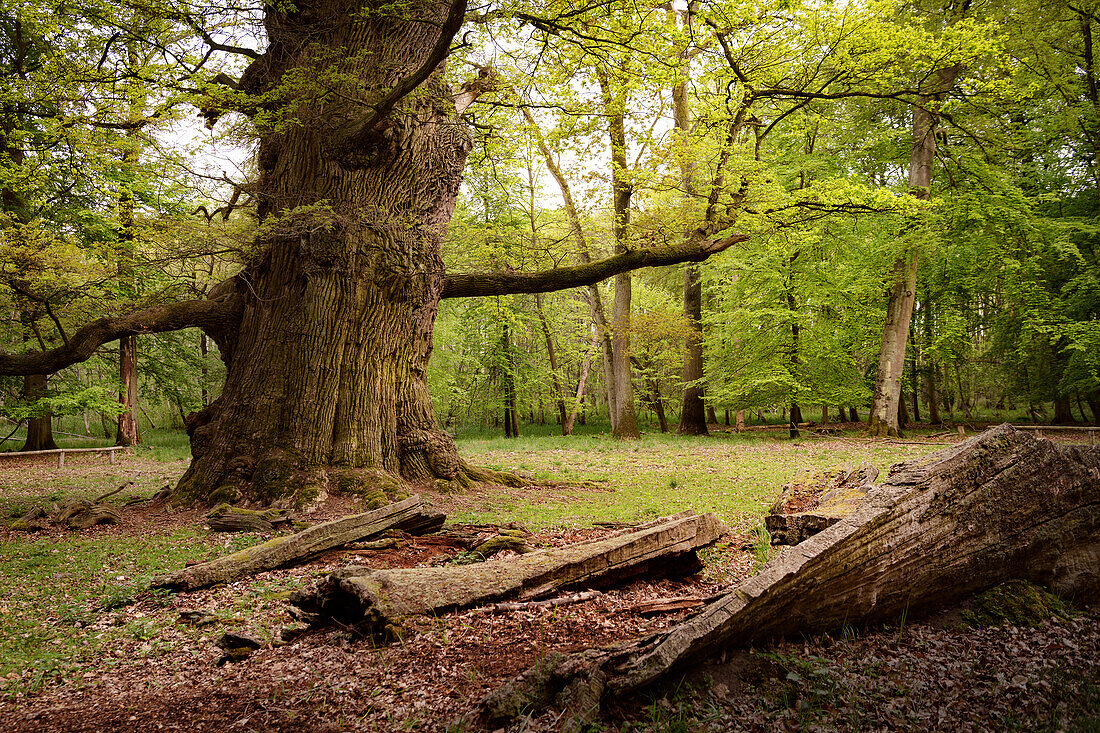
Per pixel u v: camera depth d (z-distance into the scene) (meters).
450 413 38.66
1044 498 5.07
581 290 28.67
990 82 11.99
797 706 3.51
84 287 10.79
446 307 30.48
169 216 10.10
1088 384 22.75
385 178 11.43
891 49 11.48
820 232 22.42
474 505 10.30
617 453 19.95
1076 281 21.86
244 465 10.20
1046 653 4.23
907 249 22.27
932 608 4.73
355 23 11.05
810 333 25.02
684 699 3.57
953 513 4.69
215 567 6.26
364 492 10.13
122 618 5.46
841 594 4.28
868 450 18.67
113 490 12.78
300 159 11.27
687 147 11.97
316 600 4.95
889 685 3.74
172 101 8.80
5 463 19.22
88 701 3.97
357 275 10.98
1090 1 20.08
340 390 10.73
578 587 5.33
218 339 11.88
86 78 8.98
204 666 4.43
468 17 9.03
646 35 8.87
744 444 22.22
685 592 5.57
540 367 35.75
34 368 10.55
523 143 11.45
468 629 4.59
